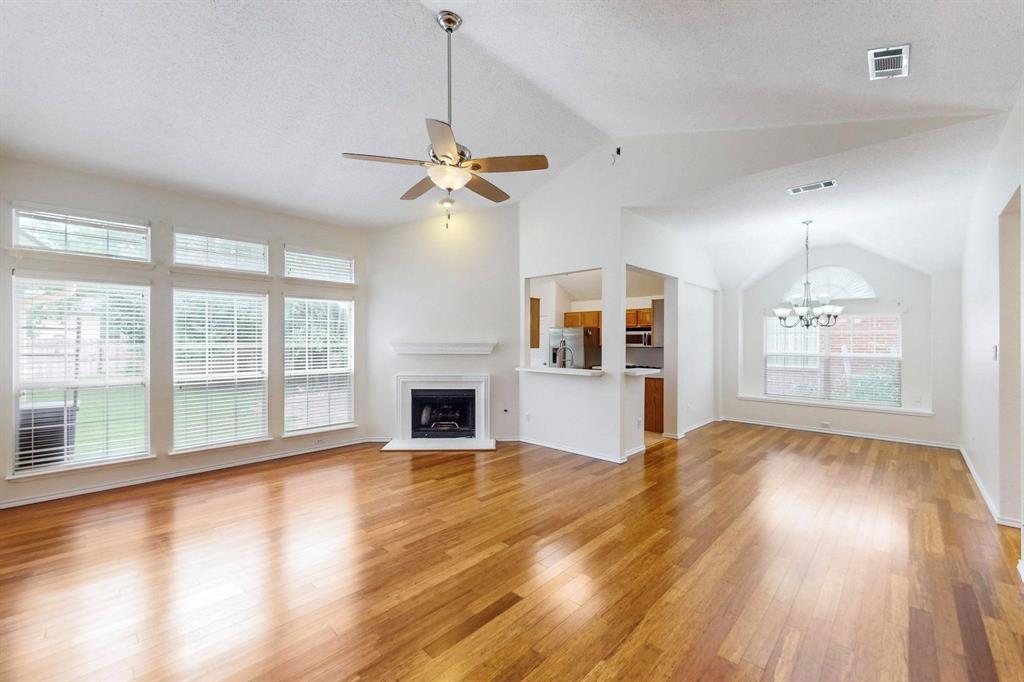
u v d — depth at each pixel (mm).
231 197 4668
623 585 2469
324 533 3135
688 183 4230
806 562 2713
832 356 6484
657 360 7367
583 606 2277
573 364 6371
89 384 3988
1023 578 2480
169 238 4395
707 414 7070
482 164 2674
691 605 2281
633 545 2945
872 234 5465
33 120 3264
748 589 2426
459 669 1845
